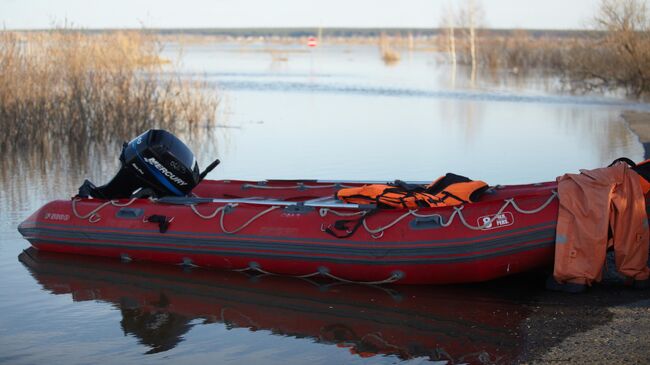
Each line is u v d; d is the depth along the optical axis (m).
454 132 16.30
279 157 13.19
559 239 6.15
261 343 5.55
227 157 13.22
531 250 6.27
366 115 19.38
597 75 27.23
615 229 6.20
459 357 5.21
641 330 5.49
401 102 22.69
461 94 25.27
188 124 16.66
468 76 34.50
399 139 15.29
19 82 14.61
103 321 6.00
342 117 18.92
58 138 14.73
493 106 21.69
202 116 17.39
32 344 5.52
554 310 6.01
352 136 15.70
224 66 40.81
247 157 13.20
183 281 7.00
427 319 5.95
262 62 46.59
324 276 6.95
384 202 6.88
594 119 18.44
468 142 14.87
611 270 6.85
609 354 5.11
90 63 15.84
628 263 6.24
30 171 12.12
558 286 6.44
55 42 15.85
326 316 6.09
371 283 6.80
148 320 6.02
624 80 26.30
